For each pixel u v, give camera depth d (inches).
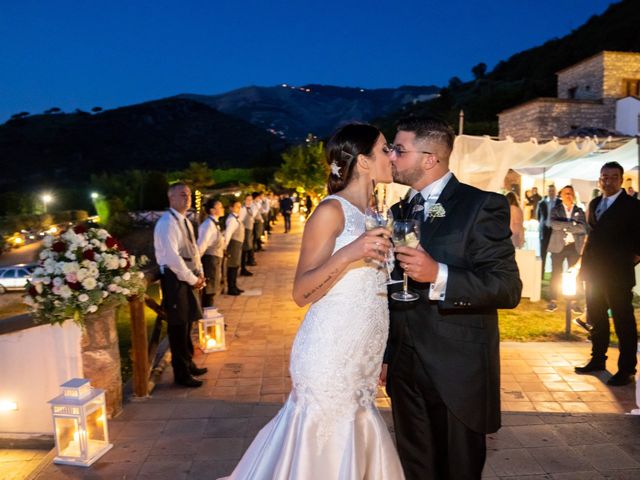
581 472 114.9
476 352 84.6
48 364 163.6
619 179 188.7
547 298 338.3
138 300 176.2
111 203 1163.3
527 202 520.7
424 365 86.3
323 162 1173.7
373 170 88.4
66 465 128.5
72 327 157.1
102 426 134.4
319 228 82.9
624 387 193.0
